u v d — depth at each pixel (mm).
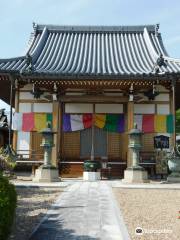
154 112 23016
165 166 21453
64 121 23359
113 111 23359
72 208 9781
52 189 14625
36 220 8445
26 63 23344
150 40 27312
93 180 19469
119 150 23297
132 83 21359
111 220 8250
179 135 38406
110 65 23750
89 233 7094
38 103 23266
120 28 29438
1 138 28703
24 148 23109
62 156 23250
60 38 28703
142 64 24219
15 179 19156
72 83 21656
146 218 8648
